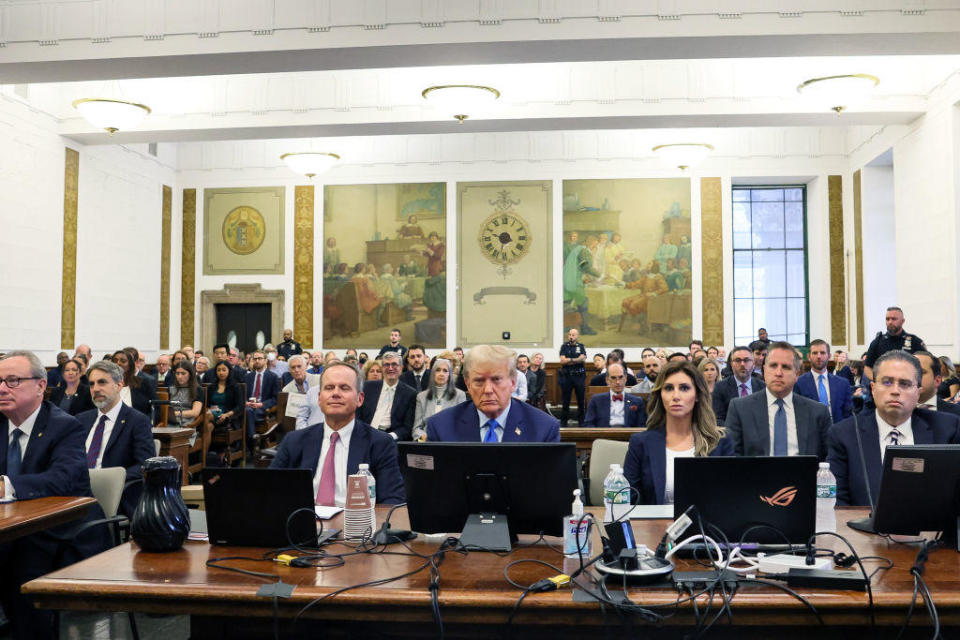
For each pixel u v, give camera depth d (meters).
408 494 2.94
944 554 2.76
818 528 3.11
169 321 17.14
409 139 17.11
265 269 17.25
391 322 17.00
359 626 2.60
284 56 9.50
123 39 9.48
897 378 3.57
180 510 2.89
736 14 8.85
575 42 9.08
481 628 2.50
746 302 17.06
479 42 9.10
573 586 2.41
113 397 5.24
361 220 17.12
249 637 2.64
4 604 3.87
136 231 15.82
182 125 12.59
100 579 2.50
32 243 12.54
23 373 4.00
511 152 16.91
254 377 12.18
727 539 2.73
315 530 2.85
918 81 11.88
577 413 16.02
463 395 7.38
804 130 16.42
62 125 13.19
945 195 11.37
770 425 4.95
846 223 16.22
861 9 8.75
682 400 3.75
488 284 16.84
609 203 16.70
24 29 9.59
